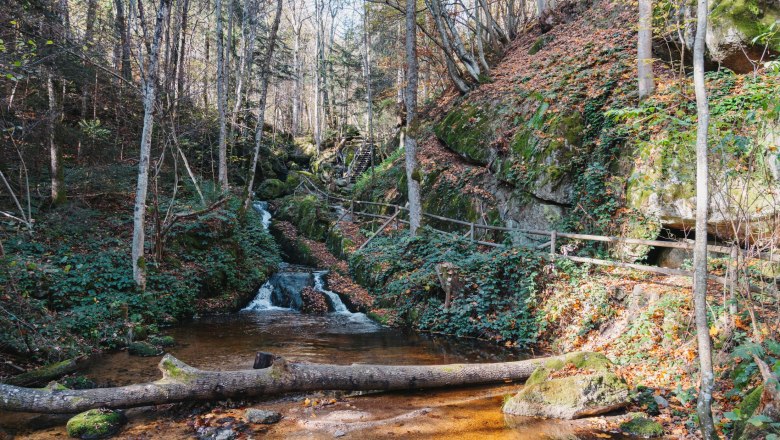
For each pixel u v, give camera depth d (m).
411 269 11.77
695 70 3.94
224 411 5.49
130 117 16.61
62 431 4.91
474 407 5.70
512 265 9.59
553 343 8.24
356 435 4.84
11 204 10.79
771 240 5.46
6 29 8.68
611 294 7.94
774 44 7.62
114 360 7.47
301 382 5.84
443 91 22.12
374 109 29.89
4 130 9.96
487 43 22.59
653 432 4.72
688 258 7.91
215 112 19.98
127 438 4.76
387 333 9.95
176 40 15.78
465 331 9.52
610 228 9.31
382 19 22.36
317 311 12.33
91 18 14.04
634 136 9.43
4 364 6.51
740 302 5.75
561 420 5.25
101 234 11.21
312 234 17.91
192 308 11.05
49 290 8.49
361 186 20.98
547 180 11.09
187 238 12.27
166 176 16.28
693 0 8.93
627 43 12.48
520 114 13.22
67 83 13.32
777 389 3.38
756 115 5.34
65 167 13.18
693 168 7.66
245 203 15.67
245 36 22.06
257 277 13.62
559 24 18.08
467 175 13.95
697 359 5.78
